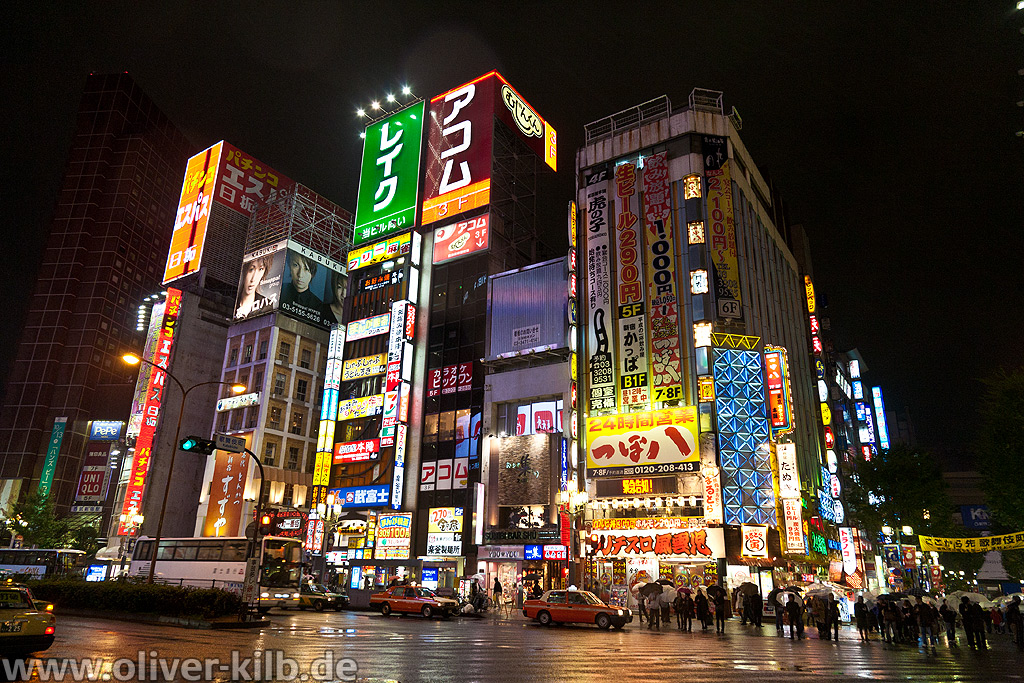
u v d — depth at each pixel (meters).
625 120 55.06
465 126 62.62
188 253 80.38
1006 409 29.67
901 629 25.80
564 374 48.41
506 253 59.22
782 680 13.59
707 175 48.44
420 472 53.59
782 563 39.25
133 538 63.34
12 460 97.44
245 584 24.31
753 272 49.44
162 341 71.94
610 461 43.88
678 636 24.58
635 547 41.41
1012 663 18.78
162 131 125.75
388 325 58.97
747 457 41.25
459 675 13.24
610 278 48.59
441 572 49.03
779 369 43.16
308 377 70.56
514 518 46.97
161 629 21.91
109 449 89.75
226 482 63.81
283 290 70.38
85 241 111.44
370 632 23.16
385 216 63.66
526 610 29.33
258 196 85.75
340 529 55.06
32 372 102.62
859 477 58.22
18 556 46.56
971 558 70.75
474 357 54.00
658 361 45.09
